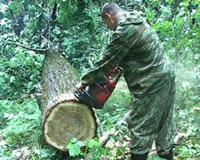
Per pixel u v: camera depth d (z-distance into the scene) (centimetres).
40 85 489
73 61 671
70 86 417
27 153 405
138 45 305
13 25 823
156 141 342
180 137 394
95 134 368
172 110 336
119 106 504
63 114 361
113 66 311
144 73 311
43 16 709
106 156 381
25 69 678
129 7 748
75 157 371
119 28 302
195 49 561
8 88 647
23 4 750
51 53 578
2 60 690
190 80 498
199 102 472
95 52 666
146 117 316
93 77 320
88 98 334
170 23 562
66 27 684
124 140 411
